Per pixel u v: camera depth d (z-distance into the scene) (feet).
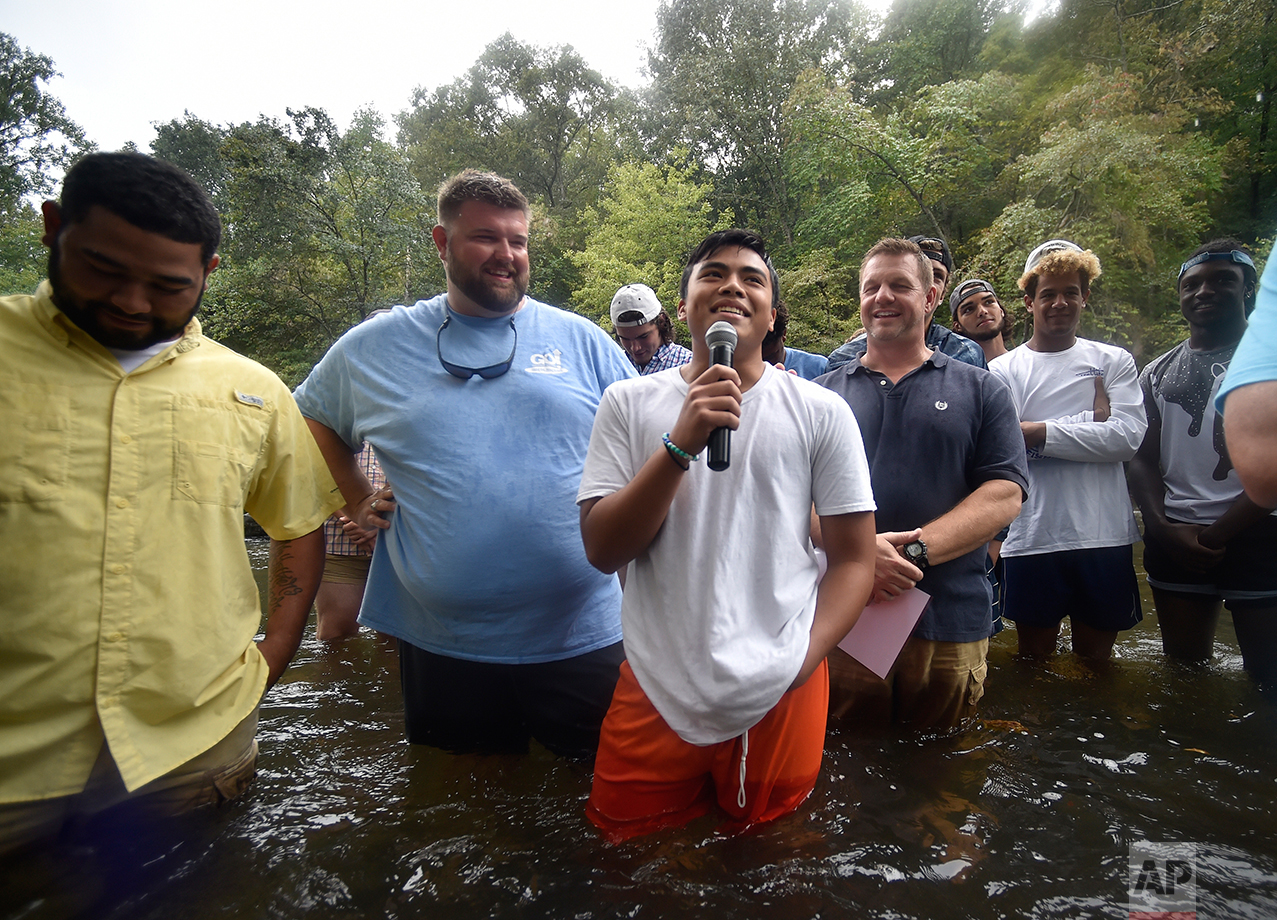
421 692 6.92
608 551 4.83
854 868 4.92
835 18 77.00
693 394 4.37
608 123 105.40
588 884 4.82
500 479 6.35
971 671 7.03
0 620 4.38
